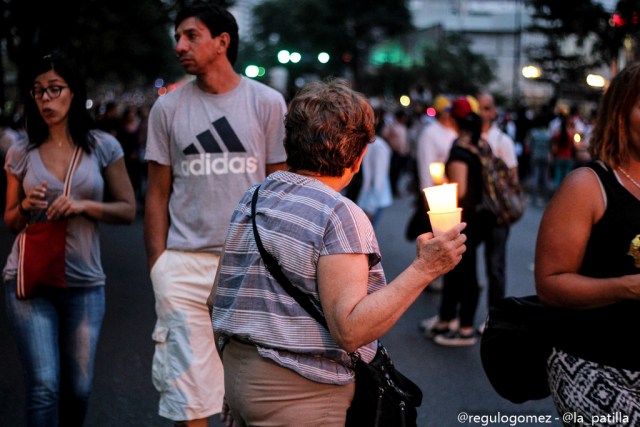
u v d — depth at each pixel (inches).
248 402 100.9
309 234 98.0
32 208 151.3
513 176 251.0
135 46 1429.6
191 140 151.1
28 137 157.3
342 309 93.9
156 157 154.2
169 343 150.3
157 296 152.3
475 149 243.1
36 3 466.3
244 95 153.2
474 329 276.2
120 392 213.6
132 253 426.3
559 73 1387.8
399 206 689.6
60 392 155.7
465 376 229.8
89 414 197.5
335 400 100.5
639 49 750.5
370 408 101.4
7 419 195.2
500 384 121.3
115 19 669.9
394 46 3538.4
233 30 152.5
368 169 382.3
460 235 93.7
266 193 104.7
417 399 107.9
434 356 248.5
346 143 101.1
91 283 155.6
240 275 103.3
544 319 114.5
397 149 767.7
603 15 718.5
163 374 149.6
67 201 149.5
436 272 93.7
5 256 399.5
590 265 110.3
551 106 744.3
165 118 153.2
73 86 154.6
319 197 100.2
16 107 627.5
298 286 99.0
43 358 146.9
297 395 99.3
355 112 101.4
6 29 480.4
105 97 2353.6
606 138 109.8
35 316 148.4
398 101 2891.2
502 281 251.3
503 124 840.3
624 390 107.6
